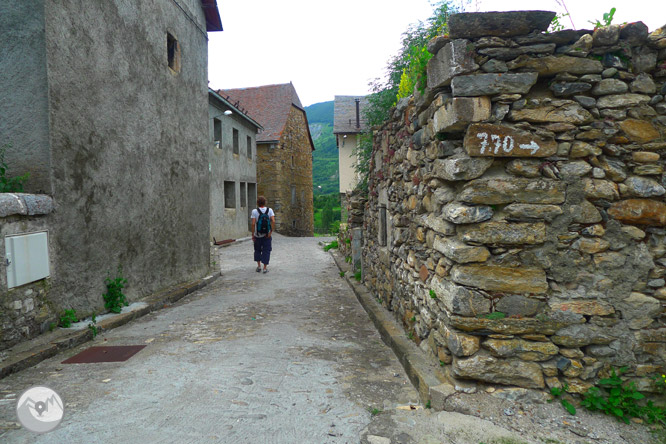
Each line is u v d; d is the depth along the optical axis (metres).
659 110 2.75
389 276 5.00
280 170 23.02
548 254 2.73
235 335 4.48
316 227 34.72
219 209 15.69
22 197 3.77
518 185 2.71
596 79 2.71
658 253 2.75
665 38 2.67
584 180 2.73
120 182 5.41
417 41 6.78
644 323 2.73
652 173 2.73
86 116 4.73
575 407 2.69
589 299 2.74
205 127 8.49
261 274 8.97
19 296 3.75
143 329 4.75
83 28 4.68
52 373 3.39
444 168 2.87
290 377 3.28
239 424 2.56
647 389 2.71
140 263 5.91
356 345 4.13
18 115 4.18
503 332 2.71
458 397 2.69
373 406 2.80
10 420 2.60
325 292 6.97
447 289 2.86
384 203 5.38
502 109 2.69
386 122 5.14
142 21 5.95
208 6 8.44
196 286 7.23
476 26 2.66
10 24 4.12
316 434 2.45
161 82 6.54
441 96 2.90
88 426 2.52
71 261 4.49
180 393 2.99
